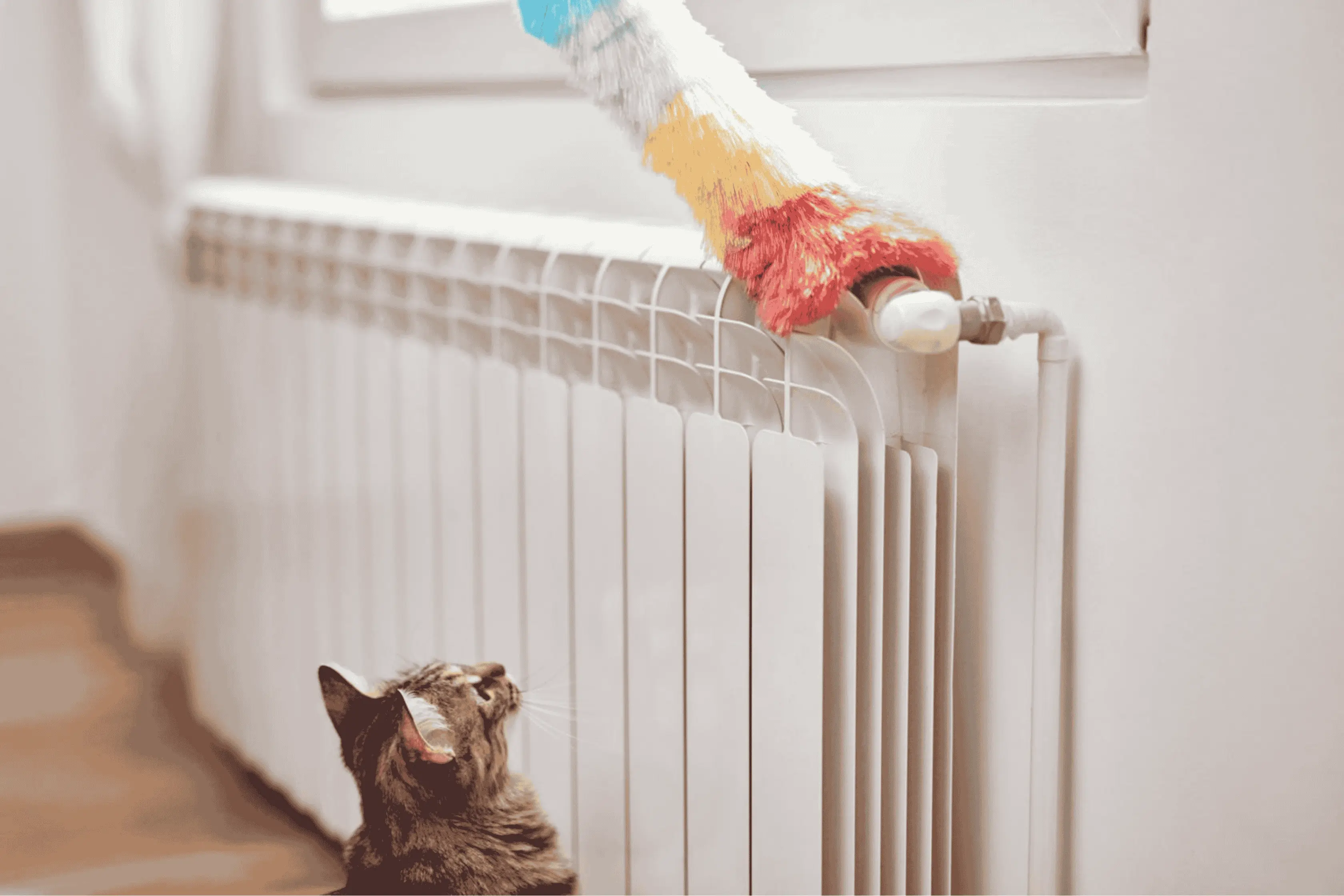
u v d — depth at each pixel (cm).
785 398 79
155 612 214
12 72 242
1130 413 77
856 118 91
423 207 123
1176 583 75
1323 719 69
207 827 163
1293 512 69
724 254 75
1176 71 72
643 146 76
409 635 122
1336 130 66
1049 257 80
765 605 82
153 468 215
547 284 98
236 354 151
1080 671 81
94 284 237
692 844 90
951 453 79
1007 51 82
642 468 91
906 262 71
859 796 84
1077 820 83
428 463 117
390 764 101
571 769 103
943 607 82
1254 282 70
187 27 192
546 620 103
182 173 197
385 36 148
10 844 160
